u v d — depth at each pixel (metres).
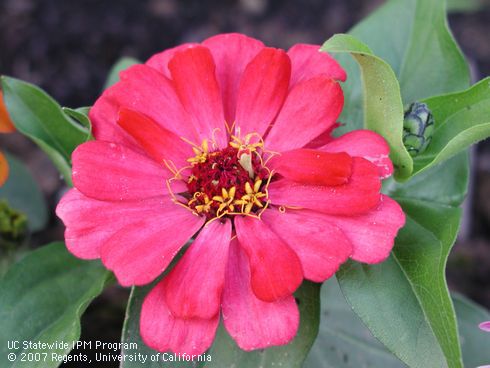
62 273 0.16
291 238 0.13
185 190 0.14
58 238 0.27
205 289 0.12
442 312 0.13
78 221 0.13
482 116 0.15
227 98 0.15
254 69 0.14
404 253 0.14
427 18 0.17
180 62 0.14
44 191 0.28
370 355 0.20
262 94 0.14
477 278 0.27
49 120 0.17
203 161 0.14
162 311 0.12
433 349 0.13
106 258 0.12
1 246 0.19
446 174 0.16
